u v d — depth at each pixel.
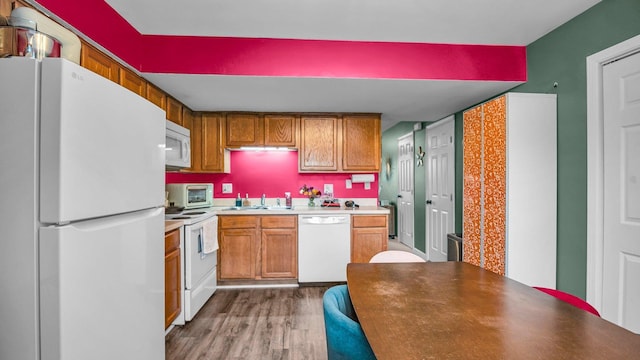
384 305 1.13
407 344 0.85
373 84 2.75
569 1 2.02
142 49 2.47
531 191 2.37
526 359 0.78
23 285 0.87
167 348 2.16
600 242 2.05
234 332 2.40
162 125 1.51
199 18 2.24
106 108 1.06
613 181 1.98
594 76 2.07
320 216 3.42
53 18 1.63
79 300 0.93
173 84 2.73
